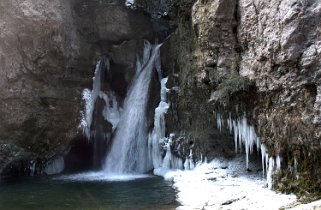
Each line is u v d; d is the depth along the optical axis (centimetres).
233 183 1300
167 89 1755
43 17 1655
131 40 1969
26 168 1714
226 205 1073
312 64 1028
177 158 1644
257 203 1051
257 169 1420
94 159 1891
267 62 1169
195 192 1245
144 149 1775
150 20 1991
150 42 2003
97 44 1947
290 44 1068
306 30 1047
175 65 1733
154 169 1688
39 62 1684
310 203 970
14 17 1598
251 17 1251
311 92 1041
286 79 1104
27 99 1678
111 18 1933
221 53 1373
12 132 1648
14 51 1620
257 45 1219
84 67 1877
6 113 1628
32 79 1692
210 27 1378
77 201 1231
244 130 1320
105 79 1983
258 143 1277
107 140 1909
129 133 1839
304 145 1060
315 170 1041
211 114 1495
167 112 1712
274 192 1128
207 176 1412
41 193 1359
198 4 1481
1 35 1579
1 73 1596
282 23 1095
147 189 1356
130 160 1792
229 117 1380
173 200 1182
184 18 1636
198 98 1545
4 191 1405
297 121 1073
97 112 1925
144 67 1952
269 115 1183
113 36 1942
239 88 1256
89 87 1900
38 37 1661
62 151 1811
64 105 1791
